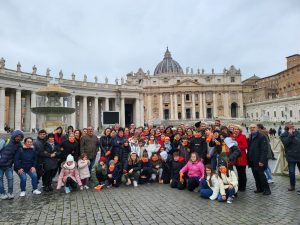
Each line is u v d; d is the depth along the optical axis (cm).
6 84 4650
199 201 984
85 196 1072
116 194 1104
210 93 11138
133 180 1273
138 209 884
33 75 5178
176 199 1015
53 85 2536
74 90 6131
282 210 858
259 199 998
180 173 1177
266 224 734
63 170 1178
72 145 1235
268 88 10394
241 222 752
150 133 1627
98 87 6669
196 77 11212
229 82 11100
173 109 10988
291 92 9325
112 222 762
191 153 1181
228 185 978
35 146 1141
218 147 1173
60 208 905
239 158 1121
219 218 789
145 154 1340
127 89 7231
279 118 8681
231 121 8081
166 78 11169
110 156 1317
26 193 1124
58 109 2431
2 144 1070
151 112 11044
